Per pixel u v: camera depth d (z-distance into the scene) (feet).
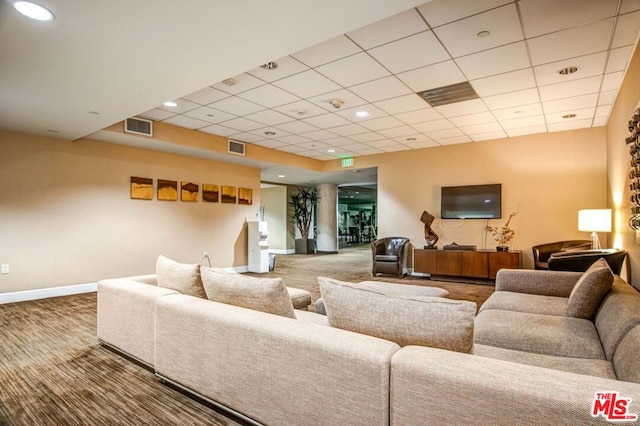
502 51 10.30
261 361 5.69
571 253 12.81
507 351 6.25
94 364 8.84
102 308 9.86
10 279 15.39
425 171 23.73
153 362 8.13
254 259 25.39
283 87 13.05
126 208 19.12
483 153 21.65
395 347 4.70
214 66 9.26
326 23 7.30
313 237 43.52
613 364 5.52
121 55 8.57
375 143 22.57
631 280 11.58
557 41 9.72
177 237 21.53
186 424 6.26
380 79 12.32
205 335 6.58
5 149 15.28
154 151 20.42
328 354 4.90
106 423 6.31
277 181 36.99
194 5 6.59
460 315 4.52
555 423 3.37
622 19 8.66
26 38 7.70
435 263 21.38
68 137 16.55
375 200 65.62
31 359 9.17
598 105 15.06
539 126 18.48
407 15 8.46
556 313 8.42
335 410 4.84
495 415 3.67
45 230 16.33
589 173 18.66
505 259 19.29
